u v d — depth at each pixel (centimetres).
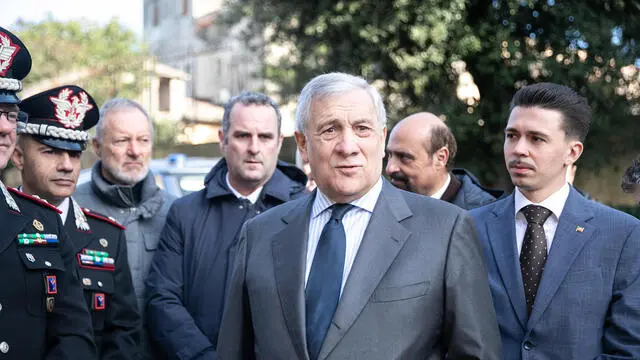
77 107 294
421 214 216
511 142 260
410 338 199
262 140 349
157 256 350
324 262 212
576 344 234
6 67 226
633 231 242
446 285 205
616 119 1260
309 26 1270
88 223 311
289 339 206
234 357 225
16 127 232
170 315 324
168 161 684
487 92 1278
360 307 200
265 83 1820
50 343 238
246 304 228
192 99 3578
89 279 293
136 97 2773
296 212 229
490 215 269
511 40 1215
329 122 209
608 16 1262
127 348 301
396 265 206
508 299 249
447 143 345
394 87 1284
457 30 1193
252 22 1728
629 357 223
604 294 238
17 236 231
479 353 201
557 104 251
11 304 222
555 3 1226
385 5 1190
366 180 212
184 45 3759
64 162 289
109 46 2727
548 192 258
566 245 246
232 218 346
